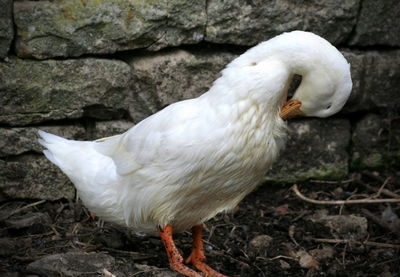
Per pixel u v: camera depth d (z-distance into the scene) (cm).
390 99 604
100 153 445
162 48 533
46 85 510
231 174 399
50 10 495
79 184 443
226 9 534
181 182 396
